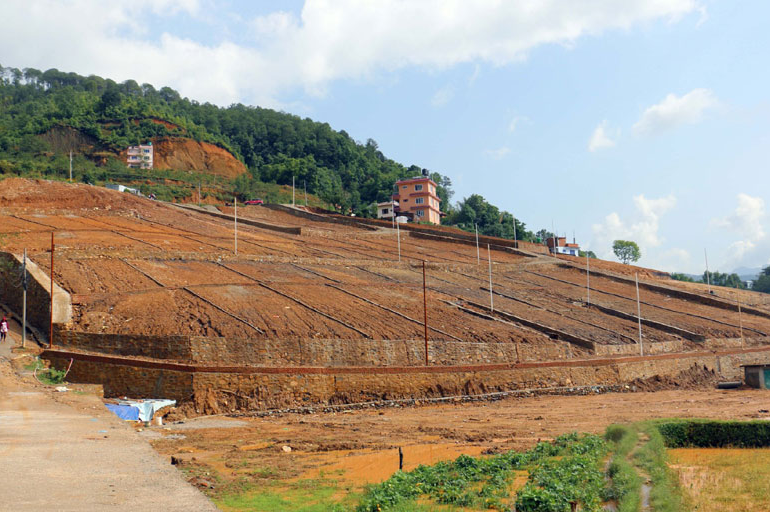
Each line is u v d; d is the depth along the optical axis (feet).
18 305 139.74
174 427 97.60
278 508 51.42
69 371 112.78
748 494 63.16
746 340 215.51
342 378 122.72
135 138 544.21
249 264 200.64
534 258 297.53
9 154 474.90
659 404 131.13
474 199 507.30
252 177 539.29
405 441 89.76
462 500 54.90
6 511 42.93
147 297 143.74
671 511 55.26
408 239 316.60
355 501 54.34
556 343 164.45
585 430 98.37
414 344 141.79
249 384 113.50
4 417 79.20
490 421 109.09
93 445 65.92
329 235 291.99
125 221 241.96
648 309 231.50
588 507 54.44
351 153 627.87
